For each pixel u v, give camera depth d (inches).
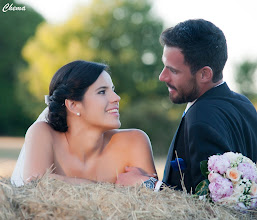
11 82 1445.6
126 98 1195.3
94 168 160.1
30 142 154.6
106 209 116.6
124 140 165.5
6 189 118.3
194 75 152.0
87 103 152.2
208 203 128.6
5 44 1451.8
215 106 144.3
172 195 130.5
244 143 149.2
